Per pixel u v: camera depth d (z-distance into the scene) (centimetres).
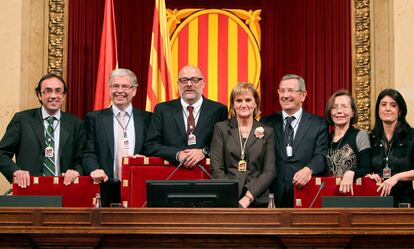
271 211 406
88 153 533
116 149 536
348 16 687
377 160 512
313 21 701
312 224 406
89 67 689
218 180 420
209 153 513
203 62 726
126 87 538
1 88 653
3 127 648
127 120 543
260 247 412
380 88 671
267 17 722
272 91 714
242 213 406
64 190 466
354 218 407
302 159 517
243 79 723
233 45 728
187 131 532
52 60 677
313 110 695
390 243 413
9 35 660
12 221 409
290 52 711
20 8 663
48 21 681
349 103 522
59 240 408
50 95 525
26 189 464
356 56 680
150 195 420
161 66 671
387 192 467
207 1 732
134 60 709
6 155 512
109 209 408
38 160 524
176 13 730
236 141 500
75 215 409
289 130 526
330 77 691
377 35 678
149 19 714
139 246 412
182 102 540
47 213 409
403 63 653
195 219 405
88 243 408
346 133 521
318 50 698
